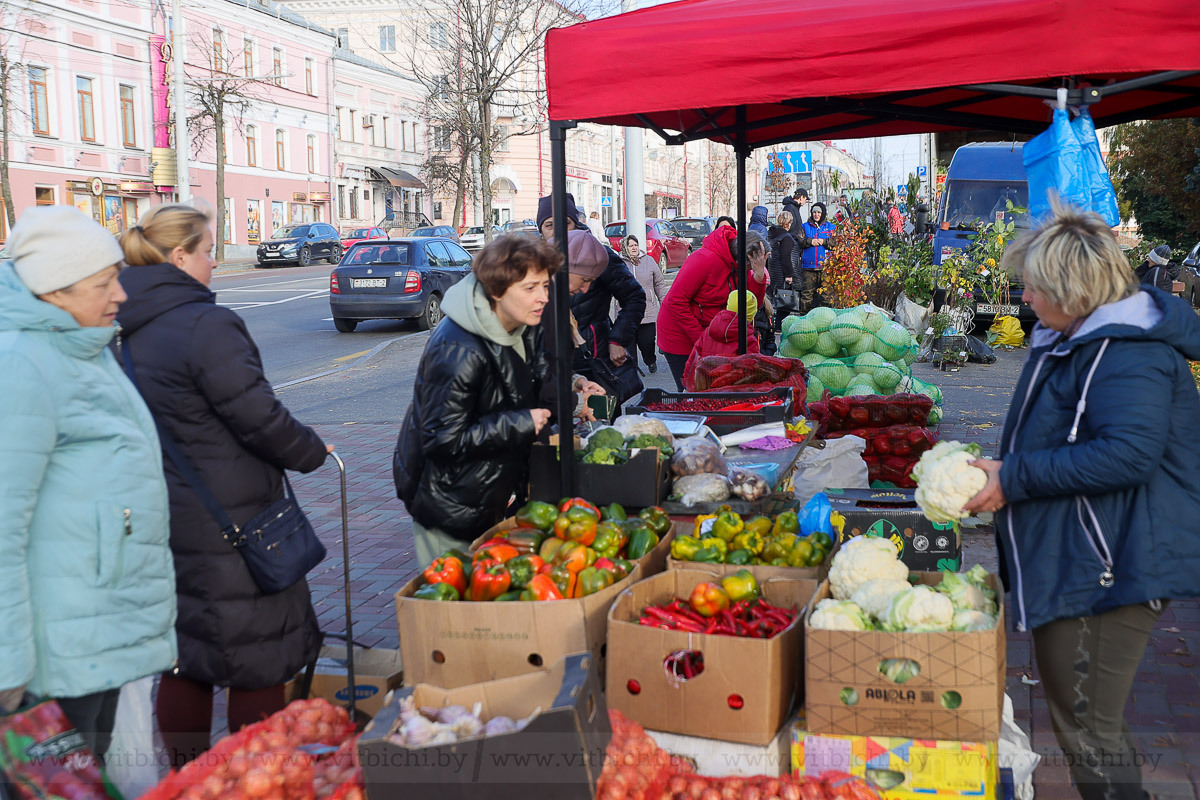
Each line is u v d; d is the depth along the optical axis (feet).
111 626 8.72
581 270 17.42
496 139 95.04
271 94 153.79
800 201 53.26
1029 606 9.02
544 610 9.80
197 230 10.32
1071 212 8.97
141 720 9.41
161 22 132.46
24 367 8.05
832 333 26.91
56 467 8.51
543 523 11.84
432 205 195.72
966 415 31.19
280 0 186.70
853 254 44.19
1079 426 8.77
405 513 23.13
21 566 8.01
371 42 188.24
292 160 160.35
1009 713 10.42
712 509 13.30
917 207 51.24
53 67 117.80
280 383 42.75
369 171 180.34
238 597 10.27
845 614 9.50
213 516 10.08
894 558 10.49
